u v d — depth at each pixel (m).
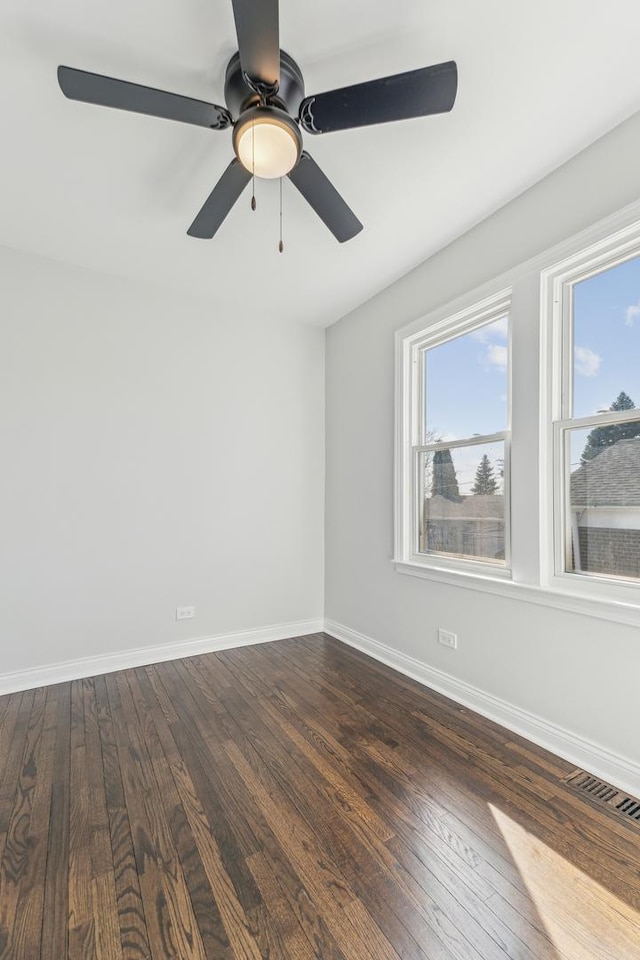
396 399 3.13
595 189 1.94
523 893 1.35
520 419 2.28
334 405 3.89
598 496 2.02
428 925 1.25
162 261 2.95
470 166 2.08
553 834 1.57
